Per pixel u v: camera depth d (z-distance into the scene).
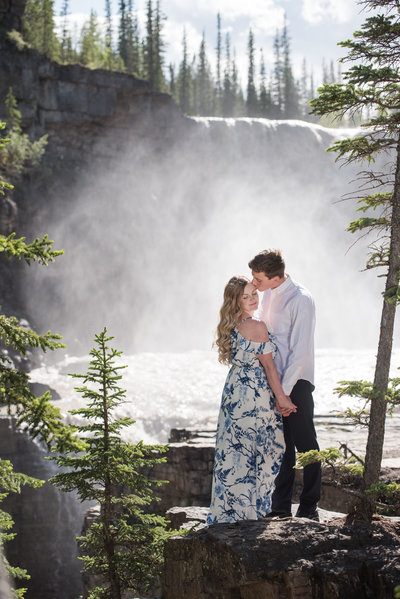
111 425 5.55
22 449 16.27
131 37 62.53
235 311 4.75
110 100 35.88
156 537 5.58
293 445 5.16
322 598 3.77
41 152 32.28
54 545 15.91
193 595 4.41
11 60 33.00
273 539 4.12
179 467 9.05
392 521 4.48
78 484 5.55
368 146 4.62
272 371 4.73
